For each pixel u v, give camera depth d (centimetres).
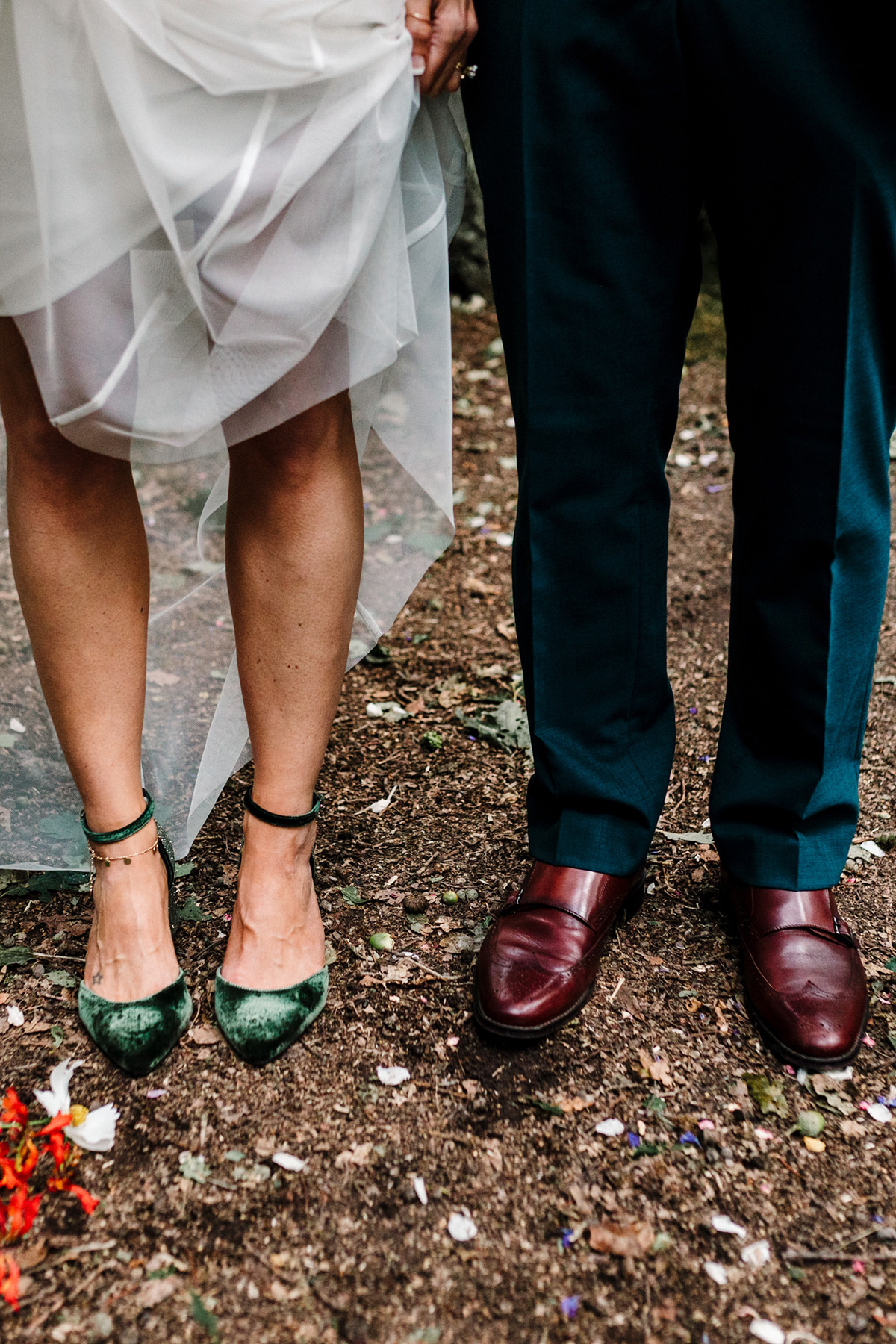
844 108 117
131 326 119
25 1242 118
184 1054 141
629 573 146
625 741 156
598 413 139
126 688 141
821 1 115
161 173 110
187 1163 127
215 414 126
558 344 137
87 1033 144
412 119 128
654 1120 135
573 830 156
